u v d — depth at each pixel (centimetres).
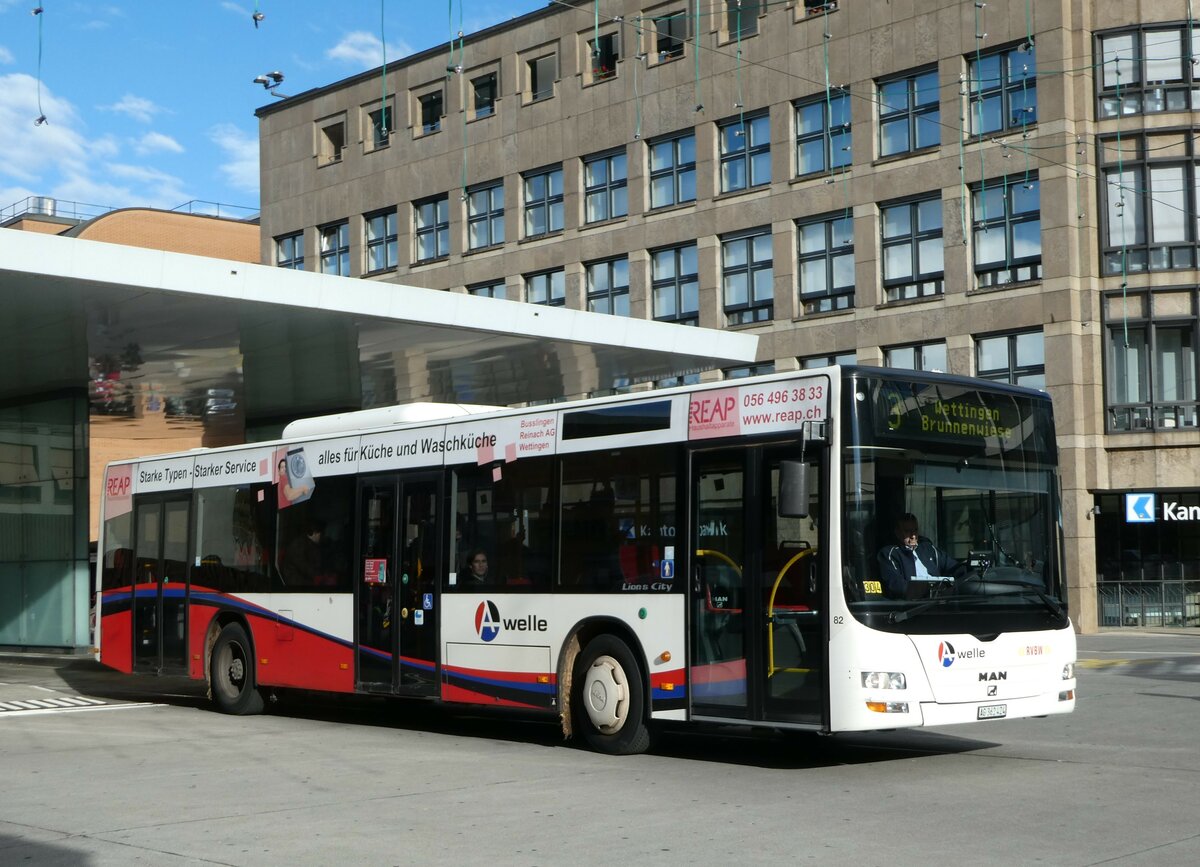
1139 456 3497
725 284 4125
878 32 3812
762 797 1009
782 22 4003
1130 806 945
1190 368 3506
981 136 3628
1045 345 3522
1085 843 818
